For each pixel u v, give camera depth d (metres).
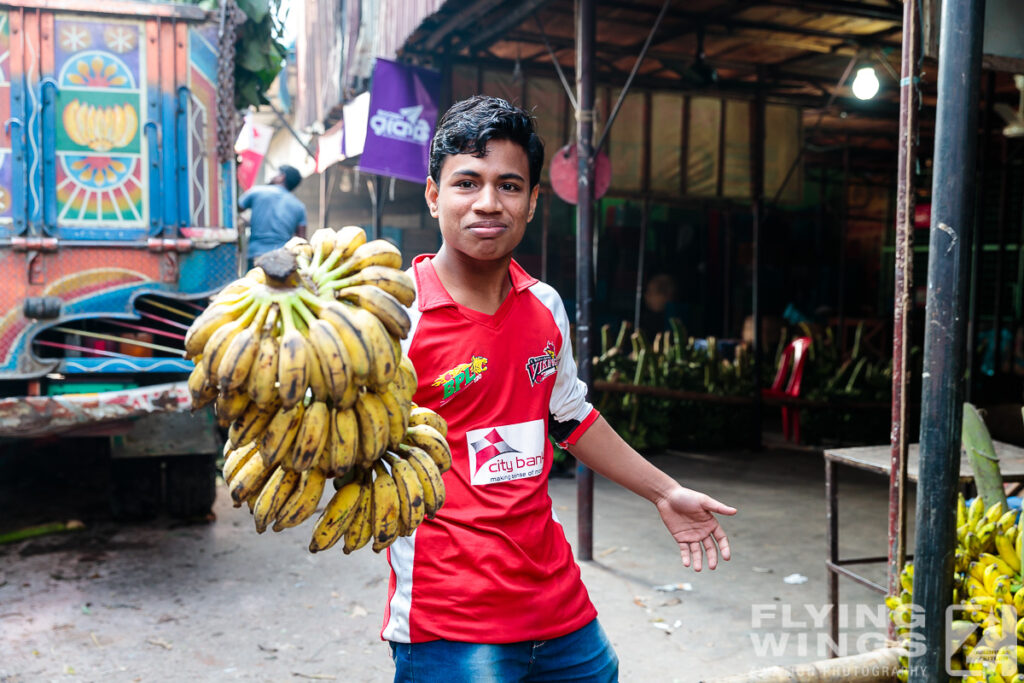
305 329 1.24
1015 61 3.18
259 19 5.05
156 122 4.53
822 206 14.23
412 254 12.62
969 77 2.03
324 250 1.36
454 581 1.63
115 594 4.25
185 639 3.72
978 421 2.71
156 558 4.82
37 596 4.21
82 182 4.43
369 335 1.23
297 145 11.94
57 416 4.31
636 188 8.38
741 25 7.15
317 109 10.54
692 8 6.86
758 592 4.27
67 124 4.40
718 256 14.33
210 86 4.62
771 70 8.73
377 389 1.31
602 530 5.40
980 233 8.23
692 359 8.88
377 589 4.36
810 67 8.61
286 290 1.25
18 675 3.36
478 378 1.67
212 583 4.42
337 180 12.16
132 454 5.11
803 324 10.08
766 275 14.77
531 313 1.75
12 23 4.31
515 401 1.71
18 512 5.75
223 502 6.10
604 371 8.25
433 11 6.05
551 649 1.71
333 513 1.36
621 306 13.65
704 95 8.54
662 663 3.48
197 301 4.86
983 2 2.04
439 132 1.66
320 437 1.25
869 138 12.53
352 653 3.60
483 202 1.58
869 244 15.41
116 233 4.48
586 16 4.93
